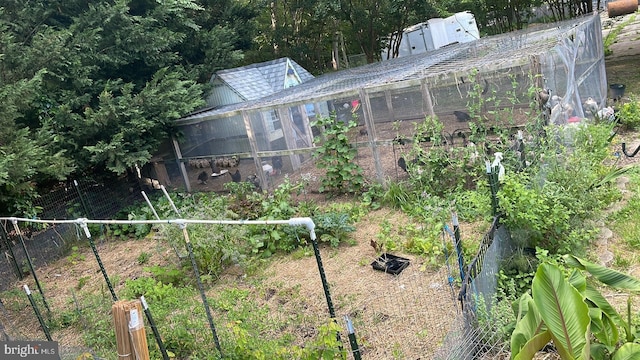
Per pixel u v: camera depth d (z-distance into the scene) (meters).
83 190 11.56
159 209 10.91
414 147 8.72
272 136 10.84
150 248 9.66
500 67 7.91
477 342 4.00
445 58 10.81
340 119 10.09
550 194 5.76
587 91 10.54
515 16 21.42
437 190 8.48
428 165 8.52
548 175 6.36
